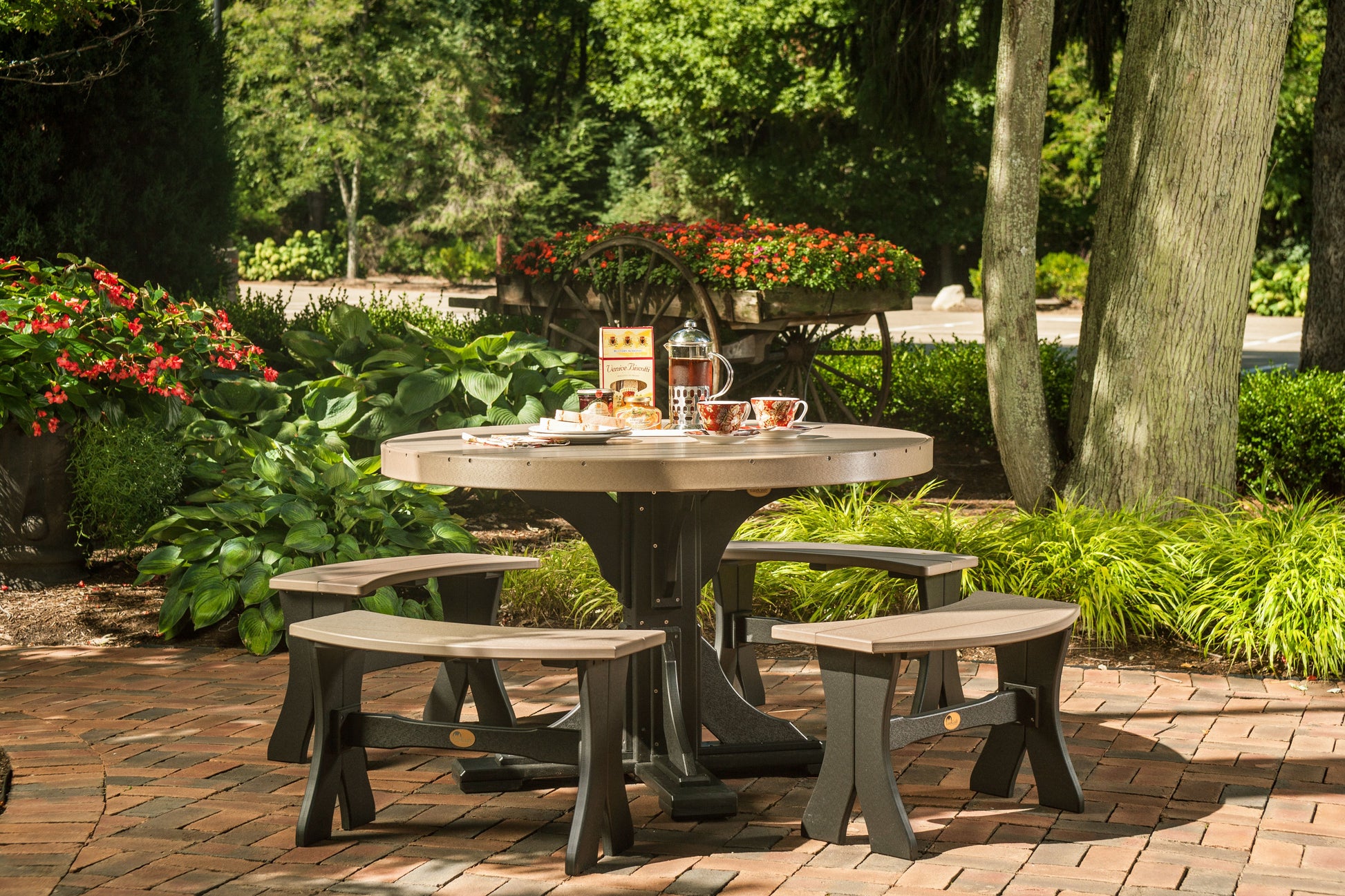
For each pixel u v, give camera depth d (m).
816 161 30.52
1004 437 6.92
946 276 33.22
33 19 7.00
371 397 7.36
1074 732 4.13
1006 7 6.53
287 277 36.75
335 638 3.10
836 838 3.17
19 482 5.66
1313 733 4.12
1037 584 5.43
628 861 3.07
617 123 39.88
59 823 3.25
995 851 3.12
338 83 35.28
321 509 5.64
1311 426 7.96
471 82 35.19
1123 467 6.59
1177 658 5.07
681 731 3.50
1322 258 9.50
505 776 3.61
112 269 8.12
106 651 5.08
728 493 3.54
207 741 3.97
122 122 8.04
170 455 5.88
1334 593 4.89
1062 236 33.81
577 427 3.52
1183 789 3.58
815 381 9.59
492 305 10.67
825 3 25.41
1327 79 9.38
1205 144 6.33
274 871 2.98
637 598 3.51
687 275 8.47
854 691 3.12
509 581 5.69
